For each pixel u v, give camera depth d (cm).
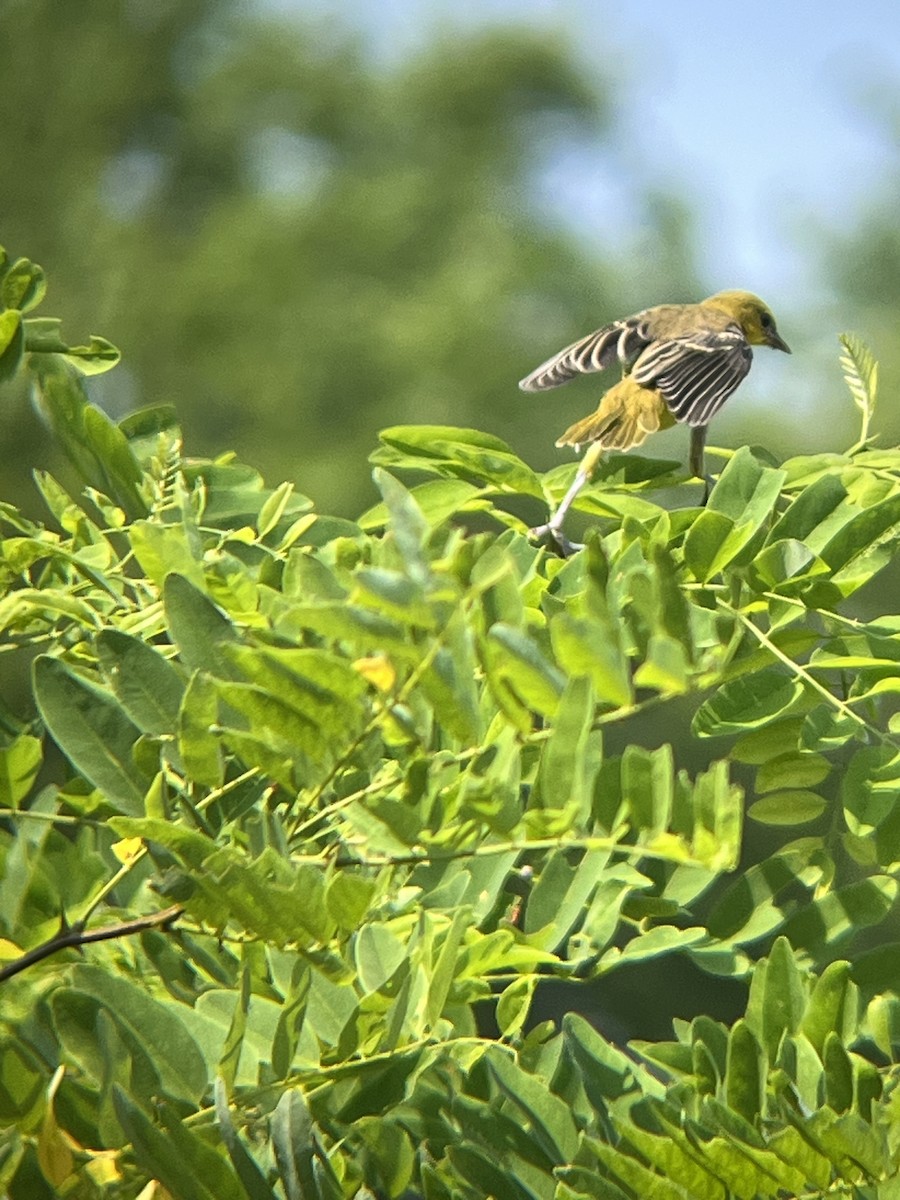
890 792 550
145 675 438
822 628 585
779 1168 417
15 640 547
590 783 386
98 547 568
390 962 459
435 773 404
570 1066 481
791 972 480
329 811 415
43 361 600
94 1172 395
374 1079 431
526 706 379
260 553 611
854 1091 446
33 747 431
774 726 564
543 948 480
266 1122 414
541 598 546
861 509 602
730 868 373
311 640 417
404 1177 429
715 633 533
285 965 462
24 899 441
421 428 682
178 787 437
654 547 402
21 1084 395
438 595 359
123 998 410
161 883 393
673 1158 418
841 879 552
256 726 393
